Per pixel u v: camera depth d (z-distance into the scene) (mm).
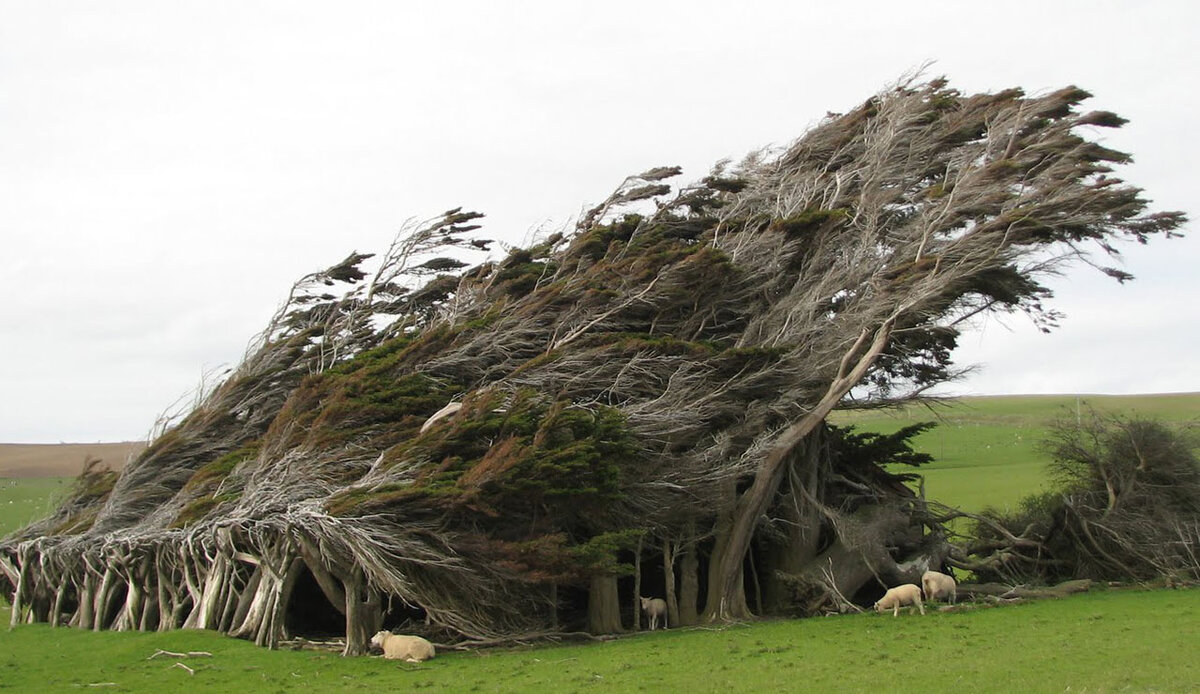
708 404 31344
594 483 26000
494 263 41875
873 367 36438
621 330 34969
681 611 31062
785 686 17844
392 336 42375
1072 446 39812
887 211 39406
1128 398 132750
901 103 42906
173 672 22047
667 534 31062
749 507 31672
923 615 28344
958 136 41219
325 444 29141
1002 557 37750
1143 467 38000
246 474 30719
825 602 31906
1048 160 36750
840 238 37312
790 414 33062
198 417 38000
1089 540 37875
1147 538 36438
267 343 41375
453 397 32156
